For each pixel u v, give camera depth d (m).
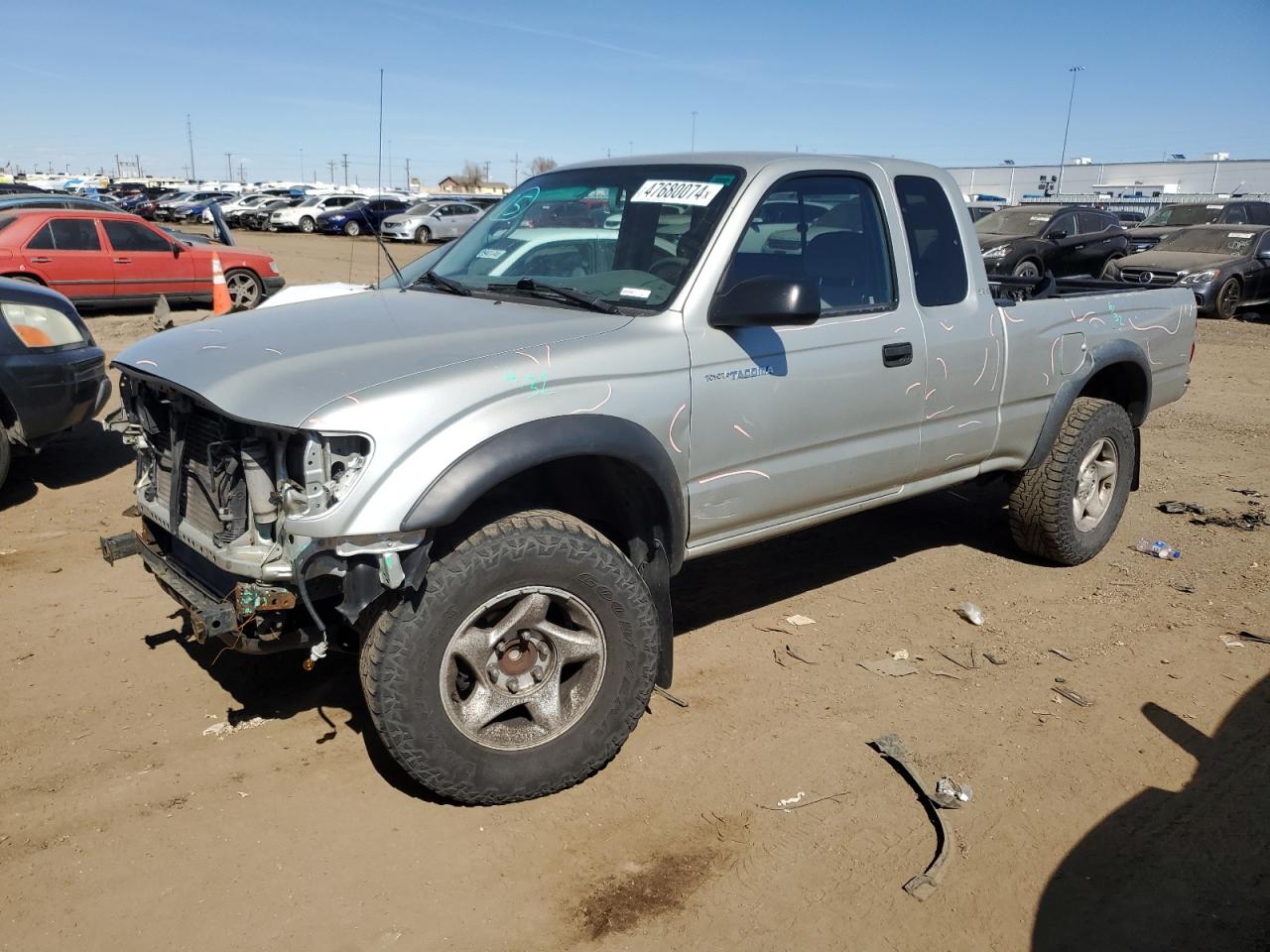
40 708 3.69
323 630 2.84
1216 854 3.09
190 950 2.58
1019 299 5.61
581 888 2.85
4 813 3.08
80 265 13.83
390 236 34.06
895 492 4.39
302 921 2.69
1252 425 8.92
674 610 4.78
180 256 14.96
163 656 4.10
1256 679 4.18
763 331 3.67
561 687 3.34
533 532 3.05
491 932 2.68
